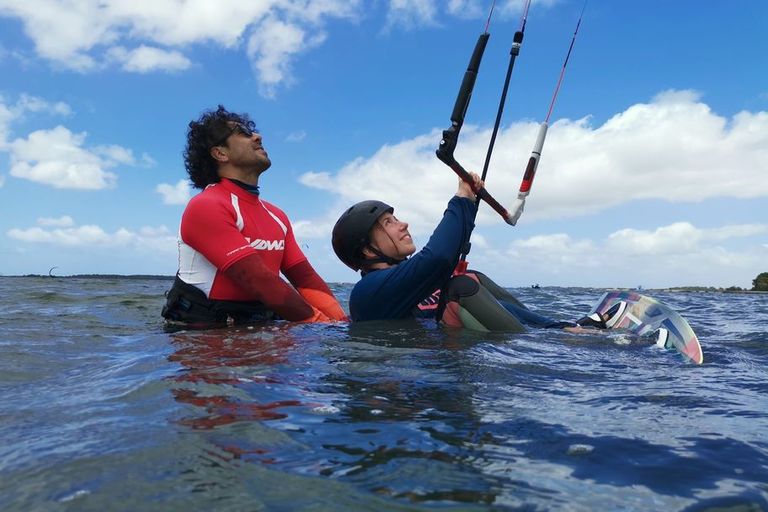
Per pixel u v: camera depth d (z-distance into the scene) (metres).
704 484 0.98
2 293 7.29
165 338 2.82
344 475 0.99
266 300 3.40
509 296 3.74
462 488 0.94
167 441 1.16
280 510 0.85
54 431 1.24
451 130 3.02
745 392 1.70
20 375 1.97
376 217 3.43
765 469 1.05
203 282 3.58
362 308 3.29
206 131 3.71
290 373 1.83
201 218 3.44
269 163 3.83
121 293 7.85
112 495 0.90
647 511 0.88
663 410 1.48
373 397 1.54
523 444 1.17
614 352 2.40
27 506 0.87
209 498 0.89
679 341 2.56
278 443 1.15
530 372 1.93
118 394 1.58
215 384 1.66
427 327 2.97
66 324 3.67
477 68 3.05
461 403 1.50
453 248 3.03
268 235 3.80
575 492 0.94
